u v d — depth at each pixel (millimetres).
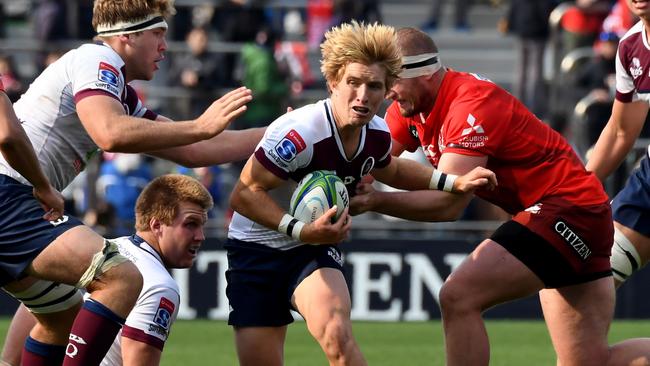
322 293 19328
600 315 21203
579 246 20734
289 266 20062
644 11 22125
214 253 38906
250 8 46594
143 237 19781
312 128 18922
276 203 19156
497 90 20984
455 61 57500
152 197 19719
